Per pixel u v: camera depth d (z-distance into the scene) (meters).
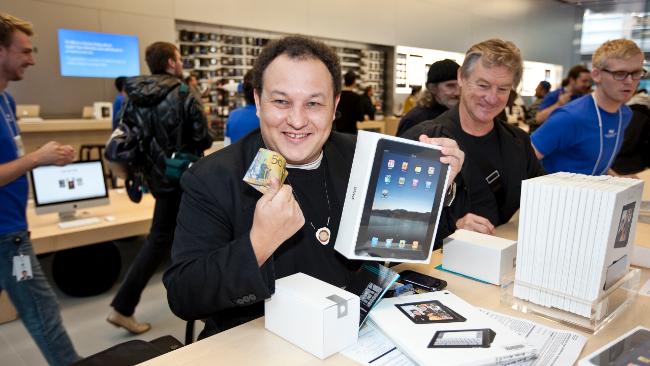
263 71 0.99
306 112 0.97
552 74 12.91
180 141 2.58
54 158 1.83
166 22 5.96
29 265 1.83
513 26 11.74
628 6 12.88
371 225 0.94
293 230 0.89
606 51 1.88
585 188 0.90
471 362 0.74
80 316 2.82
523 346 0.78
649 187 2.21
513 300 1.02
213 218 1.03
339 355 0.81
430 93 2.58
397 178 0.94
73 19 5.28
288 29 7.29
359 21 8.35
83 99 5.55
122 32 5.64
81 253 3.01
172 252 1.02
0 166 1.68
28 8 4.99
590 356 0.72
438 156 0.98
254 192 1.05
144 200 3.48
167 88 2.51
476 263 1.17
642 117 3.71
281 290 0.86
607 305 0.94
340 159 1.20
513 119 7.20
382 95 9.23
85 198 2.97
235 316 1.10
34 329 1.87
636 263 1.23
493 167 1.73
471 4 10.49
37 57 5.12
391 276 0.93
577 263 0.92
